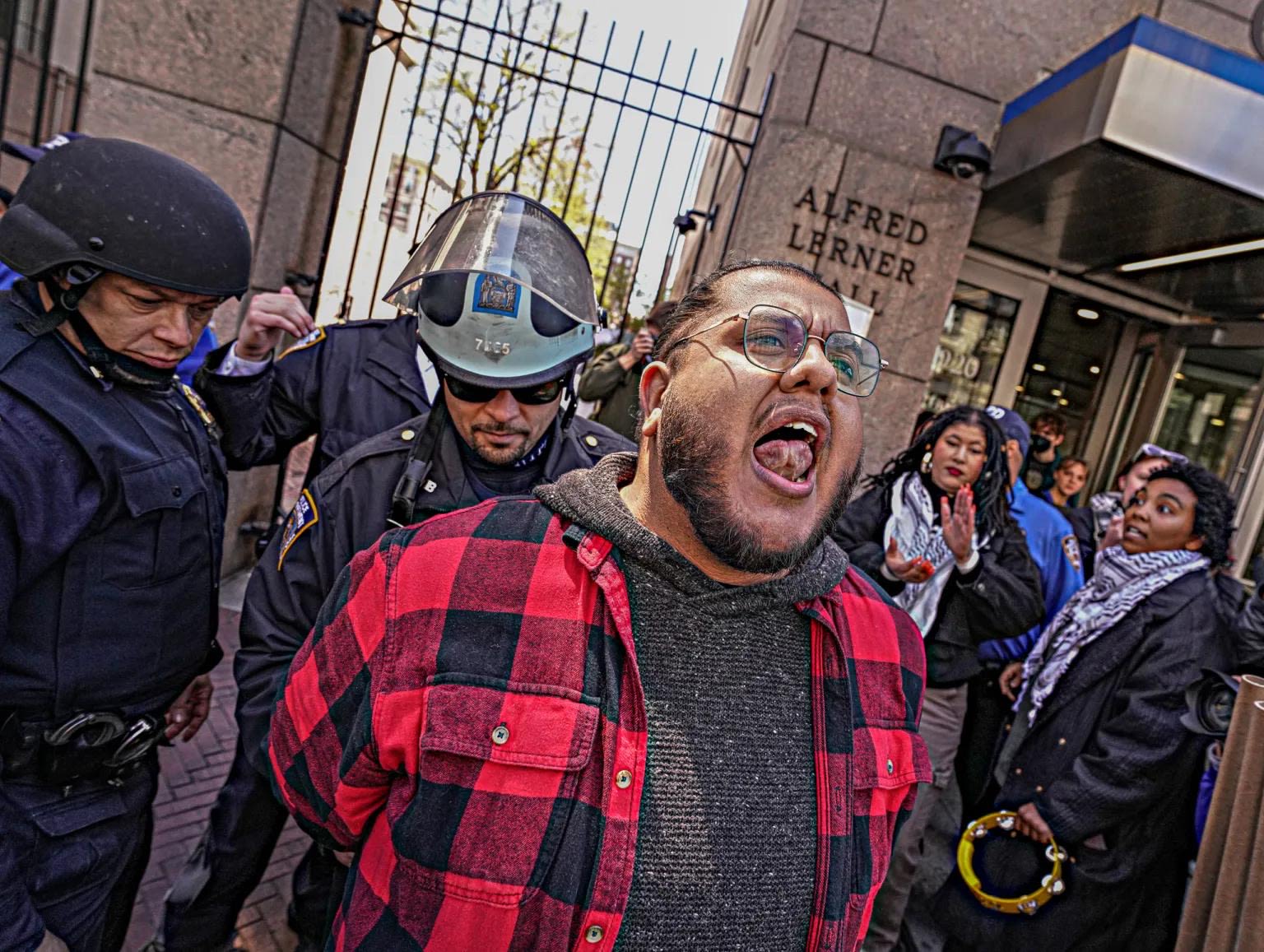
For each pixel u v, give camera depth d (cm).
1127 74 269
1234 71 271
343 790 91
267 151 334
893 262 368
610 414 380
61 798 133
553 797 79
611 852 76
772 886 82
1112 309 491
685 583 87
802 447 82
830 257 364
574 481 95
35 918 124
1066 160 300
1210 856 158
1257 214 304
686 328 87
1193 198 305
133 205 127
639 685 82
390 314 812
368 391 185
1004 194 366
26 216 125
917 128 362
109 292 128
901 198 364
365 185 717
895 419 377
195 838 230
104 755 135
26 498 117
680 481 81
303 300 382
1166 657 200
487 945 77
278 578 148
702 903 79
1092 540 339
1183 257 386
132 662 138
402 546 95
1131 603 213
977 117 365
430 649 85
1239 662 200
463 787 79
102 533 130
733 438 79
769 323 80
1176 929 208
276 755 103
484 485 151
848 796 89
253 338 165
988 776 254
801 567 92
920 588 226
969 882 216
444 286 141
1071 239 410
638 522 87
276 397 188
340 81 393
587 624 85
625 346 404
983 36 361
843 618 99
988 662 260
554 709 81
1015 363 492
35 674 127
